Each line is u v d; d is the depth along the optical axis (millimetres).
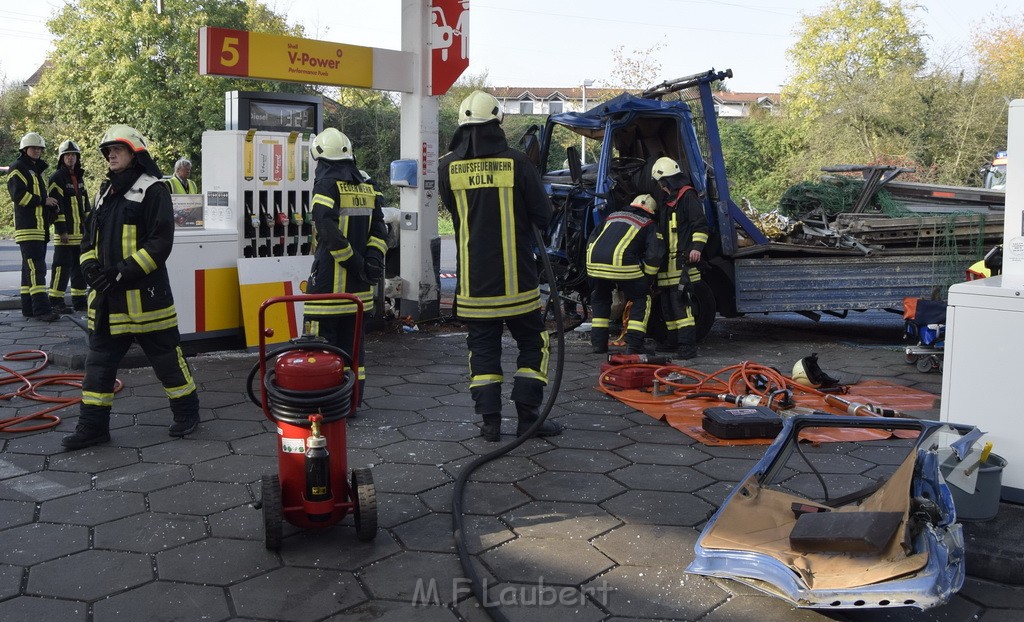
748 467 4539
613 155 8875
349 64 7828
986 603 3111
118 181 4637
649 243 6832
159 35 29297
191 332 7078
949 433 3508
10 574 3234
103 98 30062
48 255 17031
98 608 2986
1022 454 3803
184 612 2971
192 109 29828
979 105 27156
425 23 8242
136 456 4594
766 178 31250
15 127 36344
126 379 6293
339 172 5262
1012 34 32312
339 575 3262
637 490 4191
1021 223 4172
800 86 36750
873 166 9430
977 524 3584
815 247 8312
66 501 3955
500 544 3562
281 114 7895
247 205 7375
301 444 3441
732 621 2967
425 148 8430
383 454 4676
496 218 4734
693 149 7785
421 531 3682
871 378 6770
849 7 36375
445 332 8438
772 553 3014
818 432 5129
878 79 30109
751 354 7727
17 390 5852
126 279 4586
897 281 8406
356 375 3693
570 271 8297
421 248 8531
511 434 5066
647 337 8320
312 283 5332
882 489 3311
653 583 3234
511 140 29453
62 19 31594
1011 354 3779
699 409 5598
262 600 3062
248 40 7250
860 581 2770
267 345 7297
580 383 6418
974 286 3879
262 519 3762
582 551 3500
